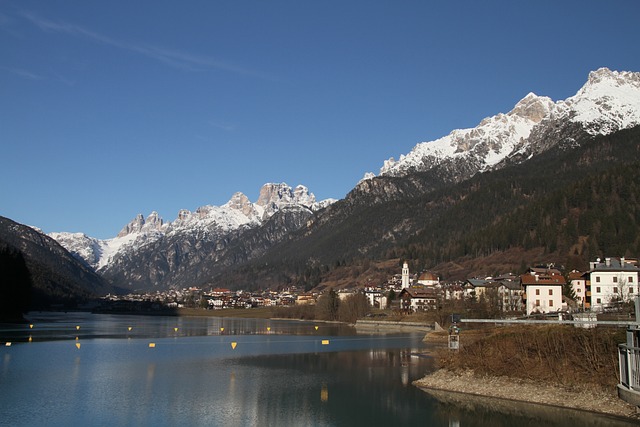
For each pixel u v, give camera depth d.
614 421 74.00
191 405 84.69
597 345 89.44
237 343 177.75
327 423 75.62
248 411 81.31
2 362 125.19
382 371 115.62
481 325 190.62
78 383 100.56
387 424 75.06
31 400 86.44
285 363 127.88
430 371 115.19
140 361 130.00
